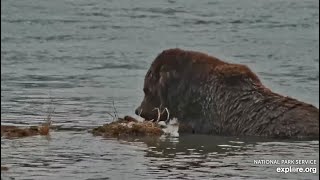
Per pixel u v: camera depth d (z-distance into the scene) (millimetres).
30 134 58281
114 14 198875
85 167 48688
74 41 149625
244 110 61281
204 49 148125
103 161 50406
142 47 144625
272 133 59906
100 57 127562
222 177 47344
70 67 112875
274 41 160500
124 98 81375
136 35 162875
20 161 49594
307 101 85875
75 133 59625
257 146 56719
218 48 149750
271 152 54625
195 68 63594
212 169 49250
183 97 63469
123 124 60531
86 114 69375
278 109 60500
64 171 47469
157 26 181500
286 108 60469
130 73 107750
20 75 101938
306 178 47781
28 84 92500
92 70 110188
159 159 51656
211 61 63594
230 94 61938
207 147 56219
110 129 59719
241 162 51406
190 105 63094
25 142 55344
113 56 129500
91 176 46594
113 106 74875
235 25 191375
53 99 79125
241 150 55281
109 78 101438
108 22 184125
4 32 159875
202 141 58469
